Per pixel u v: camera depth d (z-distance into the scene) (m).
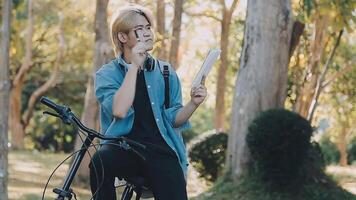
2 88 10.22
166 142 4.52
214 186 13.10
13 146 35.44
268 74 12.91
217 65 27.91
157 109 4.54
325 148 41.19
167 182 4.44
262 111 12.36
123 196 4.59
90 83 15.61
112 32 4.61
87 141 4.34
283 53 12.93
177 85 4.70
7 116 10.19
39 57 36.22
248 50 13.01
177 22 17.61
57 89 40.31
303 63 18.56
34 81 40.59
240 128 13.05
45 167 24.03
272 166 12.03
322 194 12.34
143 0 17.97
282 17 12.88
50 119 41.31
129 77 4.39
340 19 14.27
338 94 25.84
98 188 4.33
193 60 29.33
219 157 16.59
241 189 12.53
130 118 4.49
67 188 4.29
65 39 34.91
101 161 4.35
